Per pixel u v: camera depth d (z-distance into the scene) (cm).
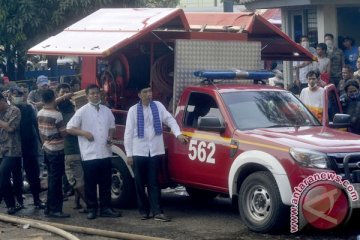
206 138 1344
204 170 1346
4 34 2412
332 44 2069
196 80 1480
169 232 1285
